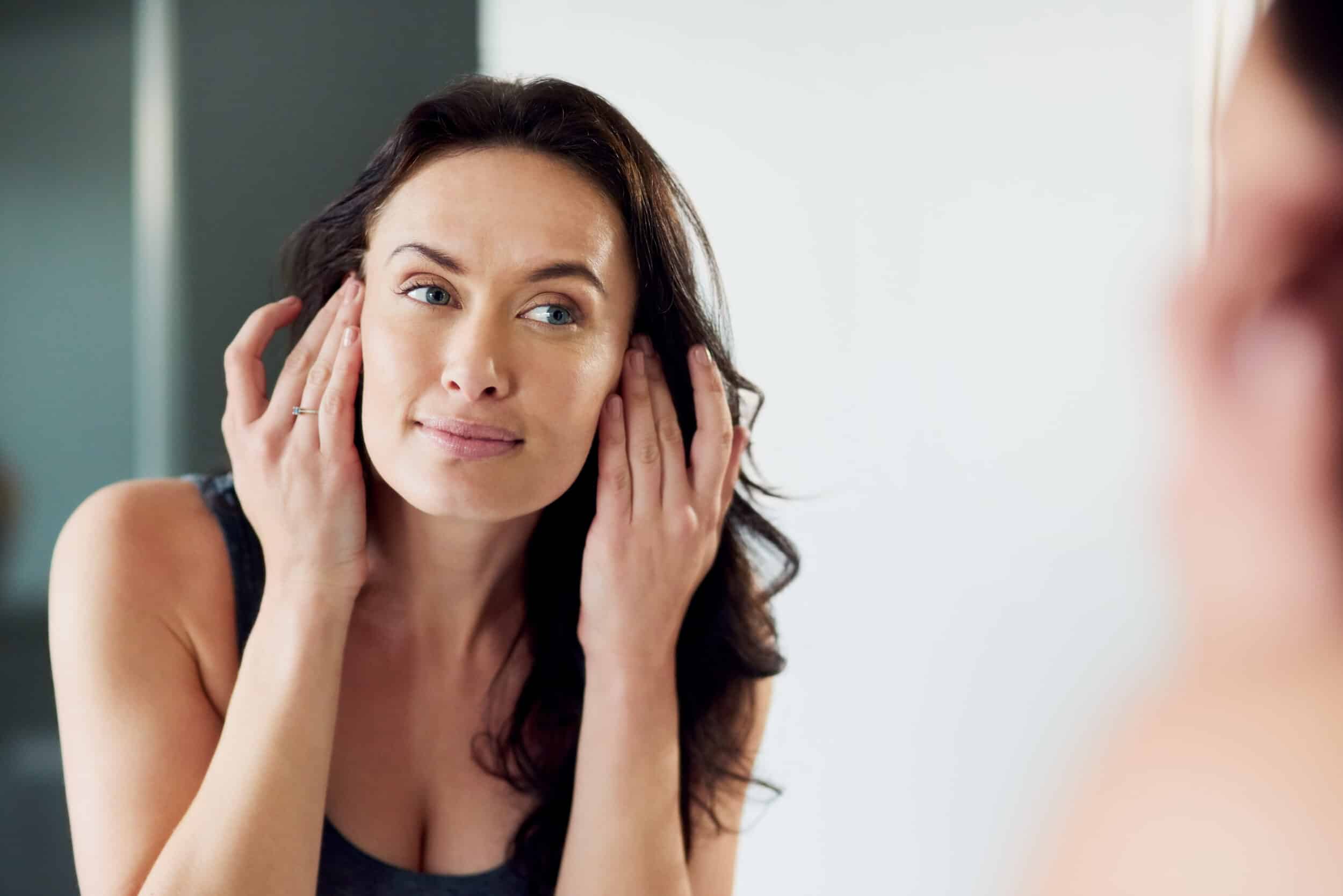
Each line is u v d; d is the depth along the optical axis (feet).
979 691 7.91
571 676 3.95
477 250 3.20
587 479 3.88
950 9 8.05
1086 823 0.41
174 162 6.39
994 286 8.09
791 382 8.21
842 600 8.18
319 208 6.81
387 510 3.64
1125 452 7.77
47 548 6.30
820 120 8.14
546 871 3.74
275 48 6.67
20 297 6.23
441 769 3.79
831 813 8.14
